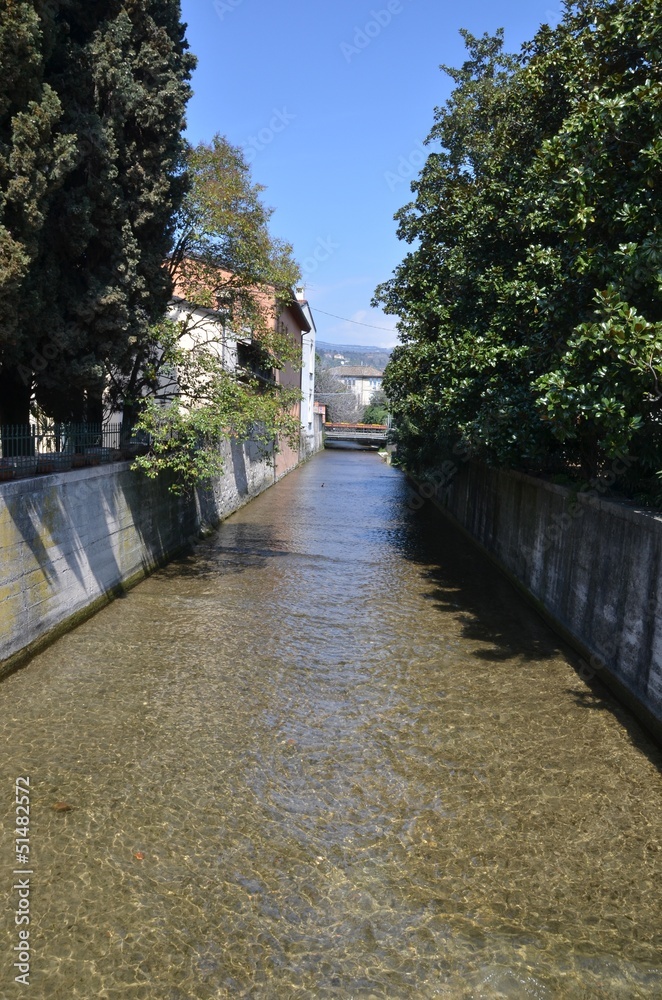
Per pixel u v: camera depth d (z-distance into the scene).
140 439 13.58
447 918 4.78
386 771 6.60
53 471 9.73
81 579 10.41
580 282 8.60
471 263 12.77
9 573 8.24
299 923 4.69
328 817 5.86
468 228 12.61
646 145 6.90
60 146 8.36
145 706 7.72
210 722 7.42
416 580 14.15
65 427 10.50
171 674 8.64
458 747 7.08
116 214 10.55
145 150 10.95
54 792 6.02
